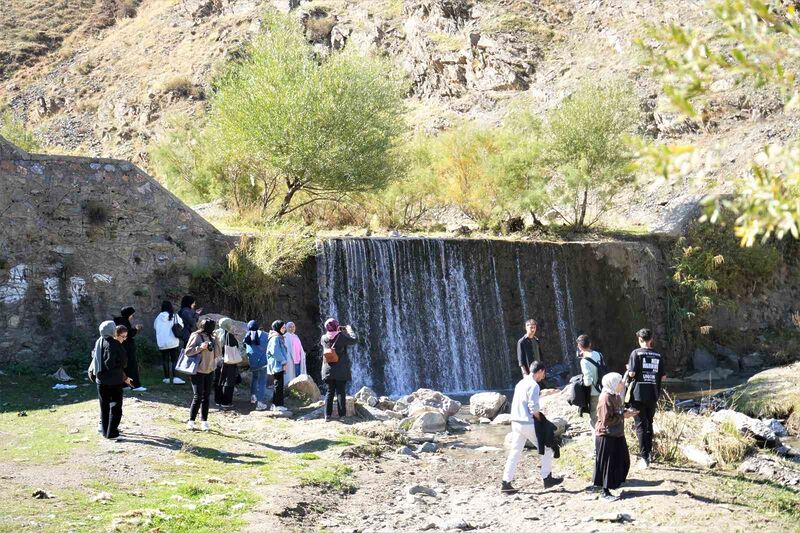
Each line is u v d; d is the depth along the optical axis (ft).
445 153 107.14
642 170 21.74
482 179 101.76
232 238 70.54
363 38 194.08
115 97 230.07
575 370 84.38
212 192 99.86
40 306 59.82
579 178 96.84
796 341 91.91
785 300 96.89
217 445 40.24
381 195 99.96
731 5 19.15
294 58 88.99
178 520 27.12
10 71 259.19
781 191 18.57
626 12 159.12
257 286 68.28
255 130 85.40
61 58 265.13
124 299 63.57
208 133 106.63
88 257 62.28
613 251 89.15
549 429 34.83
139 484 31.63
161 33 256.93
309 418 49.06
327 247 72.74
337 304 72.59
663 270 93.35
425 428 49.85
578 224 99.45
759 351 91.81
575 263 86.58
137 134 212.23
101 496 28.86
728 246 93.66
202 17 254.27
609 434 32.40
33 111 237.86
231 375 51.31
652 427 37.50
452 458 43.27
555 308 84.48
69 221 61.77
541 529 29.17
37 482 30.50
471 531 29.45
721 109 119.75
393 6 202.18
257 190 97.50
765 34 19.03
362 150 88.12
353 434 45.11
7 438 38.75
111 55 255.70
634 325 88.84
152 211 65.72
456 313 78.59
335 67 88.79
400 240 76.64
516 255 82.89
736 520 28.84
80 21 289.33
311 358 70.03
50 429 40.81
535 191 96.32
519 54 164.45
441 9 181.78
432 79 175.94
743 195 18.80
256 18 229.66
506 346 80.89
